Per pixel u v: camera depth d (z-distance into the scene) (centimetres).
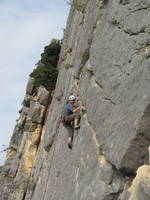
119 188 921
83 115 1269
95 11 1422
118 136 945
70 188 1198
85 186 1064
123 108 952
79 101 1354
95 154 1060
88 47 1430
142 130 863
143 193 762
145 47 932
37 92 3136
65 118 1329
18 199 2823
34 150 2909
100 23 1305
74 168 1218
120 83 998
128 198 840
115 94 1013
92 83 1224
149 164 812
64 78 1958
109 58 1105
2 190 3192
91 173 1052
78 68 1503
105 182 963
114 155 938
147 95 859
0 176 3425
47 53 3189
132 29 1002
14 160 3156
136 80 922
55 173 1493
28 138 2945
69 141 1323
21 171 2886
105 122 1039
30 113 3112
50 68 3098
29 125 3059
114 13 1138
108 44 1138
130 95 931
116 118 979
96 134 1090
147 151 867
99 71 1169
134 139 873
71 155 1303
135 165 884
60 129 1658
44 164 2028
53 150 1739
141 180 775
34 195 1991
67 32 2381
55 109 2009
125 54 1005
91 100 1189
